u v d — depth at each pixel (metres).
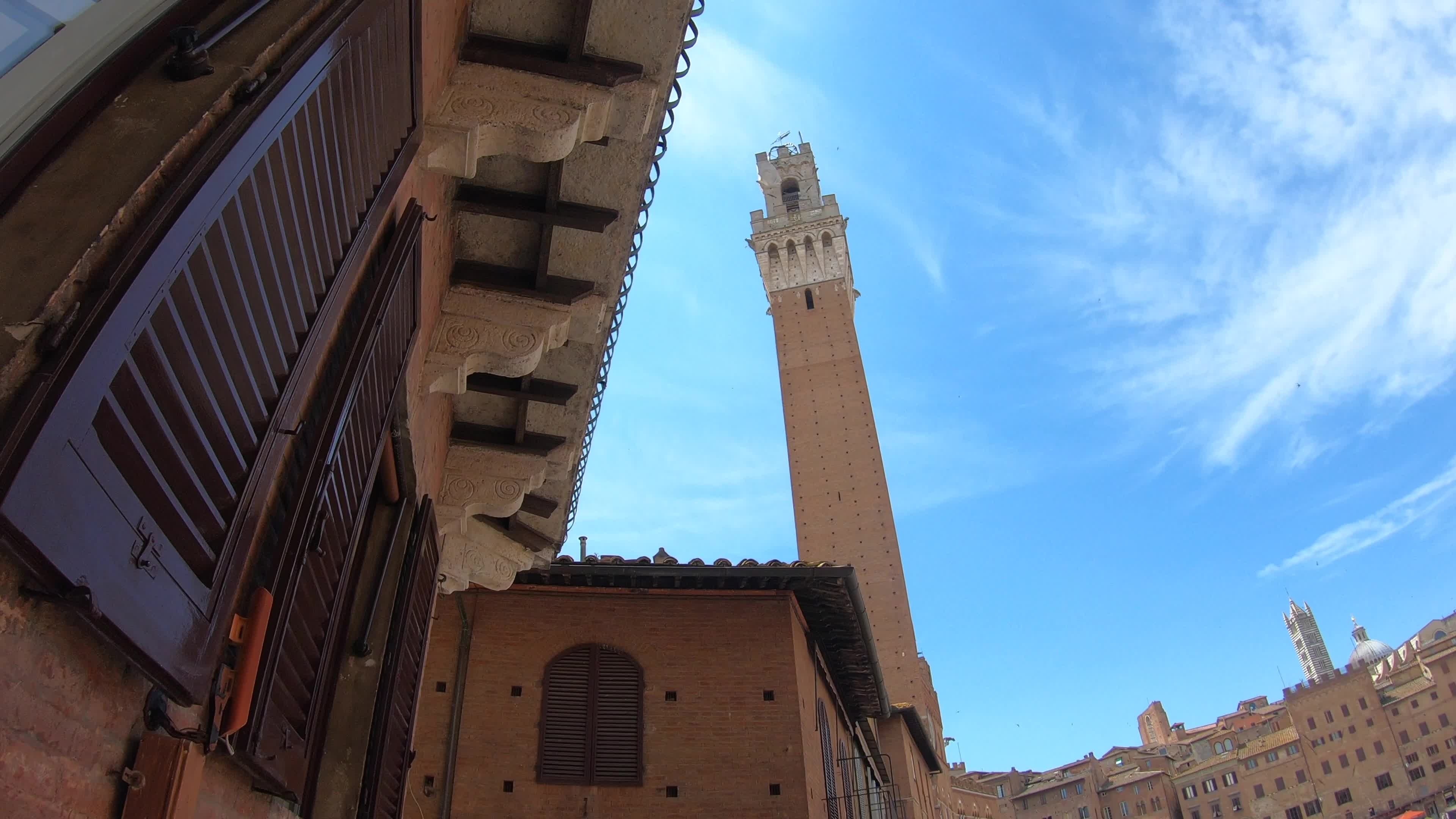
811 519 63.78
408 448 7.18
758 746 17.11
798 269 77.00
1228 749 107.75
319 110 3.70
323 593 4.98
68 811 2.51
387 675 6.50
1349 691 95.62
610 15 6.72
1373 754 91.88
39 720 2.37
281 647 4.00
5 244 2.31
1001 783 114.62
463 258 8.40
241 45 3.18
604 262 8.41
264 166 3.24
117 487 2.44
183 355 2.79
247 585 3.69
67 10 2.75
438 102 6.44
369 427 5.36
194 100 2.86
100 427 2.37
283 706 4.63
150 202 2.59
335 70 3.81
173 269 2.63
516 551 11.38
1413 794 88.06
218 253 2.96
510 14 6.77
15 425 2.06
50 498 2.14
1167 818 101.50
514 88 6.74
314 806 5.77
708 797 16.56
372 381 5.27
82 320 2.29
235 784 4.14
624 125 7.27
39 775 2.36
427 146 6.34
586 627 18.05
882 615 59.28
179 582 2.78
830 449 66.69
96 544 2.34
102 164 2.56
